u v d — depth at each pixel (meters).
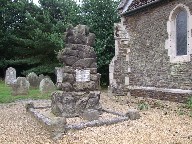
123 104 11.34
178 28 11.23
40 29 24.11
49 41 22.97
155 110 9.70
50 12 26.28
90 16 19.19
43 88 14.80
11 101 12.59
